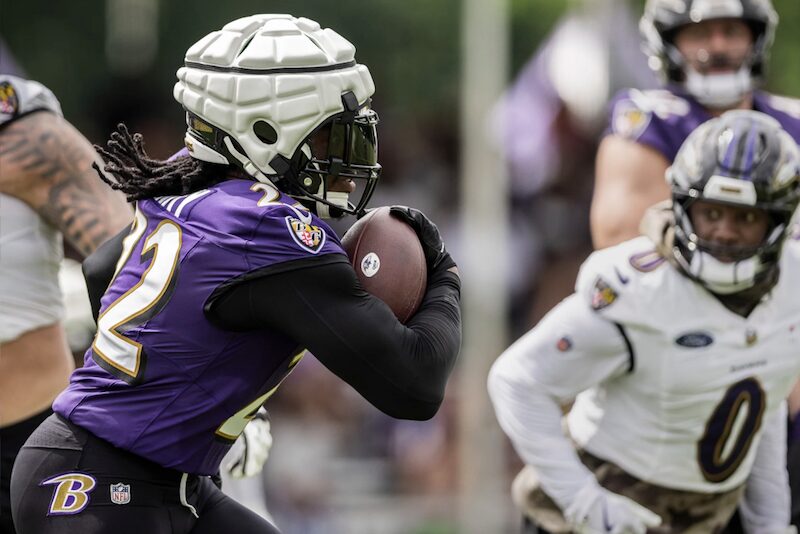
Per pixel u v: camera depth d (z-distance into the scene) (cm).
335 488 3434
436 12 3972
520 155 3862
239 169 1297
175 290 1244
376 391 1241
